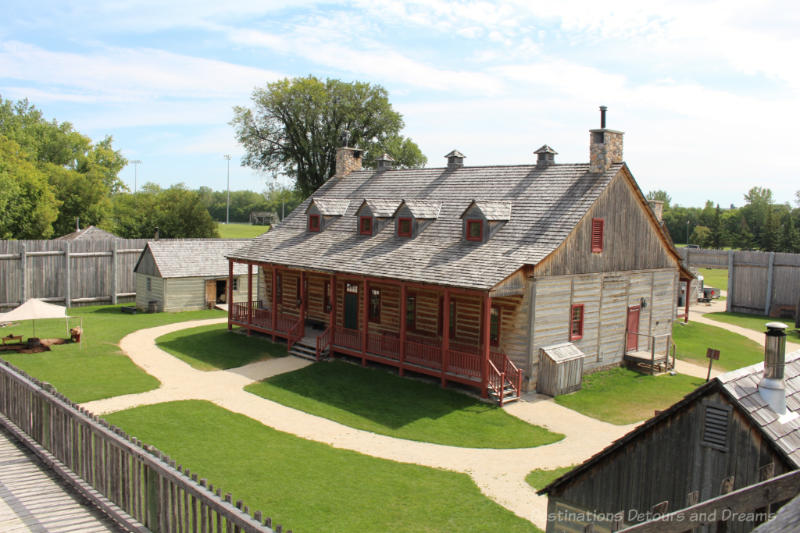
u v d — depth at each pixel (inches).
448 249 1021.2
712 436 379.6
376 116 2443.4
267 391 920.9
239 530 300.8
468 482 619.5
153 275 1609.3
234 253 1337.4
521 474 644.7
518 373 896.9
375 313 1156.5
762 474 359.3
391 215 1189.1
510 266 903.1
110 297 1708.9
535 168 1138.7
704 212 4813.0
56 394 487.8
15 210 2142.0
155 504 363.9
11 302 1514.5
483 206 1006.4
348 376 995.9
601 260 1030.4
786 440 354.6
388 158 1460.4
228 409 830.5
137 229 2711.6
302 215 1418.6
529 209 1032.8
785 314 1691.7
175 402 847.7
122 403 832.9
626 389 968.3
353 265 1071.6
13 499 413.1
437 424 794.8
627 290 1093.8
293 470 631.8
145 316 1524.4
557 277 948.0
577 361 945.5
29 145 3038.9
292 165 2498.8
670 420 397.1
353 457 677.3
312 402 876.0
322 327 1262.3
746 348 1312.7
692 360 1184.8
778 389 379.6
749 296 1796.3
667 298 1195.9
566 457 694.5
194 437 717.3
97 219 2866.6
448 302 920.3
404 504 563.5
